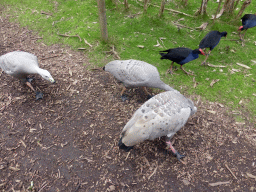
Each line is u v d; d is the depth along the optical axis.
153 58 1.76
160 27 2.04
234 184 1.07
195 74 1.65
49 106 1.42
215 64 1.72
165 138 1.23
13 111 1.39
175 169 1.13
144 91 1.50
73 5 2.28
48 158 1.17
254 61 1.72
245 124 1.32
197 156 1.18
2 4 2.33
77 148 1.22
